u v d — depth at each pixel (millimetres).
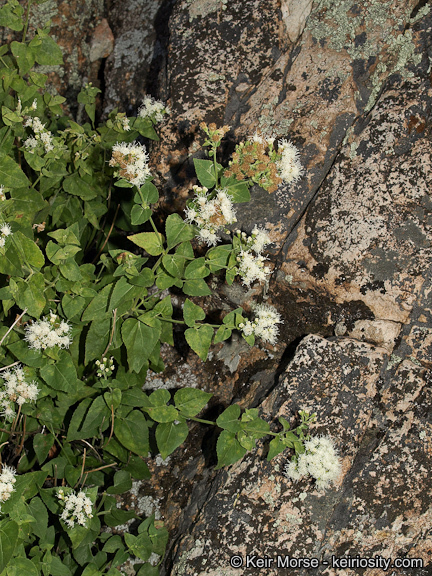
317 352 532
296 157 483
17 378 469
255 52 612
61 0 724
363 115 571
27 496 469
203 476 553
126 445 489
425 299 528
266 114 589
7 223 456
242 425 472
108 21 770
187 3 640
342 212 546
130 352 472
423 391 521
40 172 554
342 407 515
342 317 552
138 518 529
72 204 577
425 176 540
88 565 484
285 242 559
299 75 592
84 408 500
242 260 457
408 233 533
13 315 534
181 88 613
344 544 492
